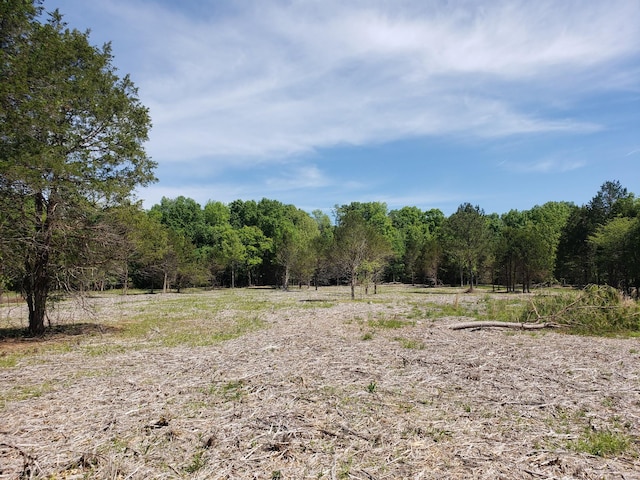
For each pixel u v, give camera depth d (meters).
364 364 9.32
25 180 10.84
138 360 10.28
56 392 7.44
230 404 6.63
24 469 4.51
